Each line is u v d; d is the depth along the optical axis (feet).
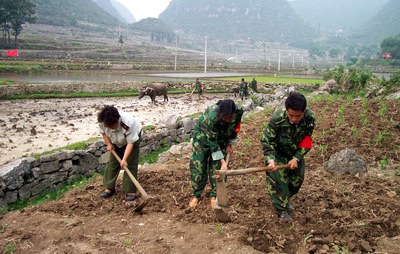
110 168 20.16
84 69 187.93
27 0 230.07
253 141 32.22
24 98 76.13
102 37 464.24
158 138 39.01
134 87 97.55
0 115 54.85
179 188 21.29
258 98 81.51
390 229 16.28
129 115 19.35
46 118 53.36
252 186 21.15
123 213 18.22
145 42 530.68
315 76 216.33
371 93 63.46
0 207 22.97
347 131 31.99
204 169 18.15
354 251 14.71
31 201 25.38
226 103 16.26
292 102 14.98
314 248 14.62
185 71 230.07
